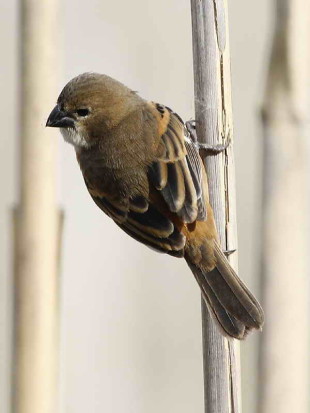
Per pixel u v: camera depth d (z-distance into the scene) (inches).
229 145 346.9
